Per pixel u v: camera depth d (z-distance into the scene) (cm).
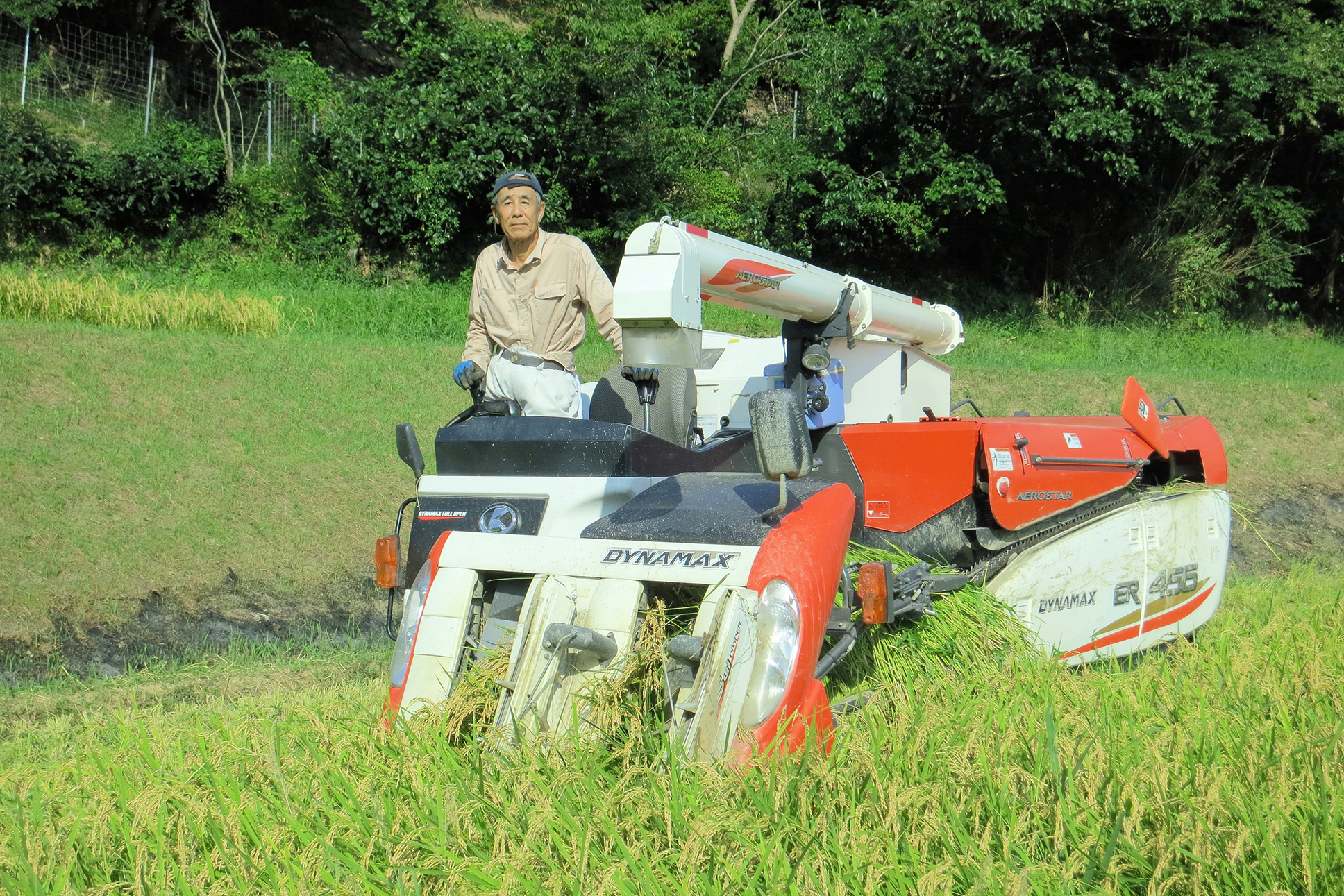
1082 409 1435
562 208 1944
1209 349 2136
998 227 2312
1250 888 257
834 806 289
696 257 409
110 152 1939
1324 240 2620
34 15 2109
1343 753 323
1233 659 439
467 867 254
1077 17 2020
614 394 473
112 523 770
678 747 301
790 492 378
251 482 880
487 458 404
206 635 661
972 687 394
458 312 1767
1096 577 529
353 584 763
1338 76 2272
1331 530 1091
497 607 364
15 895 255
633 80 2022
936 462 533
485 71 1986
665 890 252
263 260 1944
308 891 252
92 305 1352
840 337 536
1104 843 273
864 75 2064
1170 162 2362
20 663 591
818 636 334
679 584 360
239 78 2175
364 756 315
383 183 1919
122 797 298
